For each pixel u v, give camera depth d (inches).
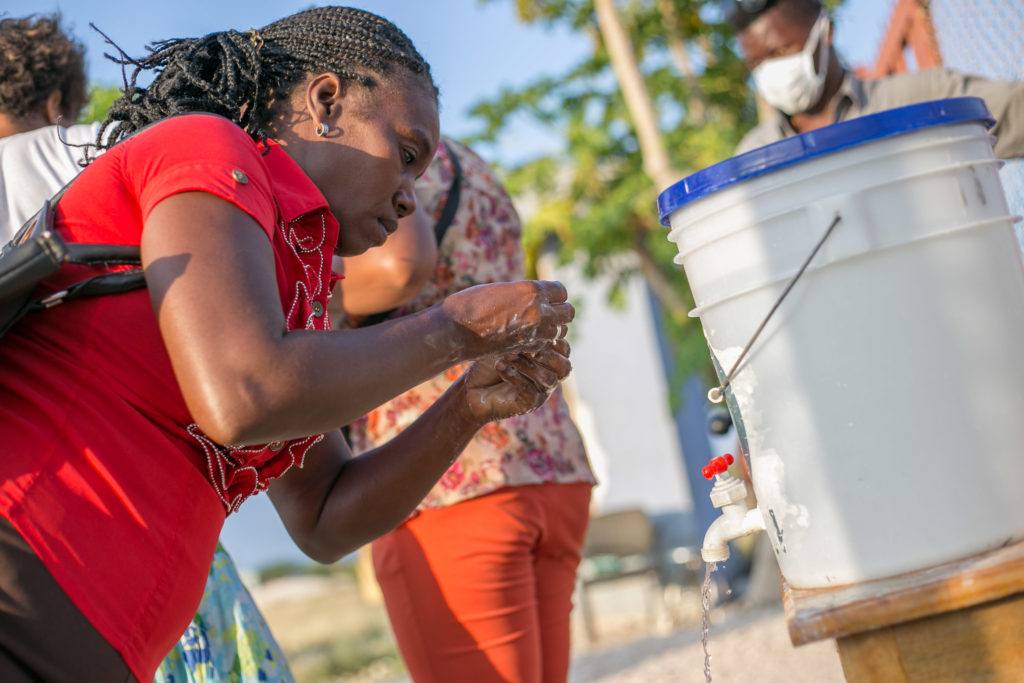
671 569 435.5
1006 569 57.7
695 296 72.1
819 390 65.6
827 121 137.0
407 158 68.9
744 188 66.6
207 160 59.4
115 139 72.4
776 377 67.0
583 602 376.5
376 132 67.0
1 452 57.8
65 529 57.5
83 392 59.2
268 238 59.8
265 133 67.7
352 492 78.0
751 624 278.8
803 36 131.8
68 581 57.1
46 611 56.6
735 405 70.6
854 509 65.3
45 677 56.9
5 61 106.0
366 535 79.0
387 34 68.4
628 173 431.2
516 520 104.1
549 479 106.0
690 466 486.0
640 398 499.2
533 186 438.6
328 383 56.6
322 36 67.5
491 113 435.2
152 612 60.1
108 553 58.4
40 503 57.2
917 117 64.6
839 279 64.7
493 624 103.6
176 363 55.6
